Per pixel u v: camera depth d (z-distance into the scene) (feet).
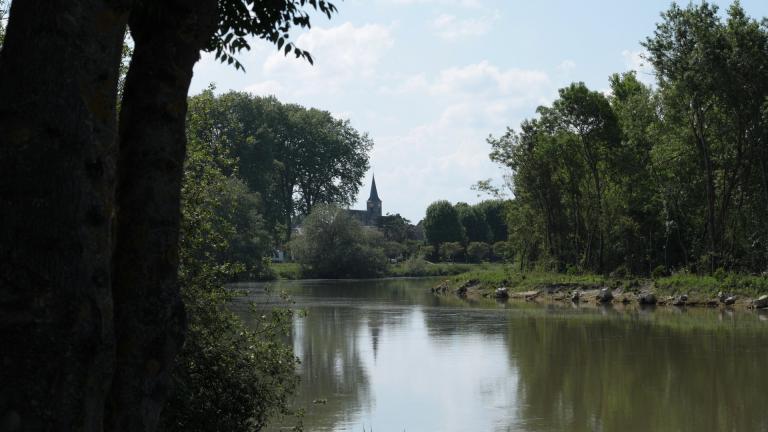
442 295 201.36
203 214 41.29
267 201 311.68
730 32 156.87
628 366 81.25
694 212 185.88
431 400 64.75
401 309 153.28
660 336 104.99
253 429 42.52
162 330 18.22
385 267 330.75
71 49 14.35
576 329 114.93
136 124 18.63
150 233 18.26
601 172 207.72
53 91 14.17
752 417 58.49
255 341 41.83
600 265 202.49
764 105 153.89
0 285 13.70
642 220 200.75
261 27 30.58
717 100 162.40
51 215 14.01
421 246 429.79
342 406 62.18
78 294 14.20
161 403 18.43
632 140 187.52
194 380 37.22
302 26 31.48
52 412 13.80
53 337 13.84
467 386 71.15
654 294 164.04
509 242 248.73
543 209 220.64
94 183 14.61
